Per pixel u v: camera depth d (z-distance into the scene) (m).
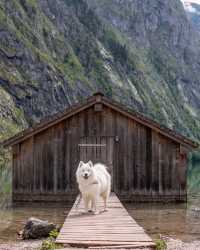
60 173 30.89
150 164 30.83
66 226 16.47
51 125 30.94
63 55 182.12
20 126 115.62
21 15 165.50
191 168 94.06
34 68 143.50
